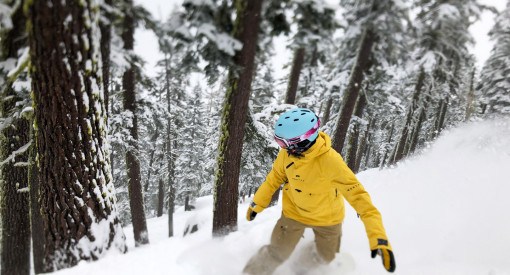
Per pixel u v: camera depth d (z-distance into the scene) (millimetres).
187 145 29141
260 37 6547
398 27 10703
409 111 19484
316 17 8141
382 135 42656
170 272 2729
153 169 27156
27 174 6426
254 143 8961
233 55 5426
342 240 3537
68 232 3158
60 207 3129
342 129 11812
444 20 14812
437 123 29203
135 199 10836
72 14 2686
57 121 2930
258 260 2797
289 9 7031
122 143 9852
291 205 2852
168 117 15406
